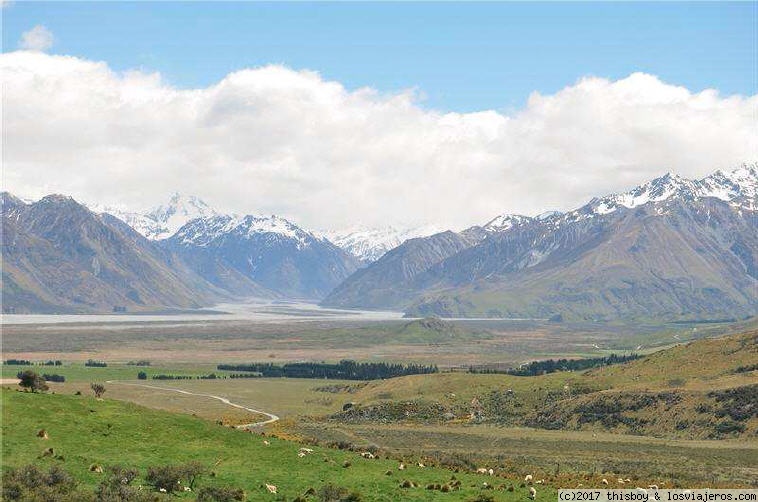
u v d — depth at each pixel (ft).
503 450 527.81
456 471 367.66
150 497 248.32
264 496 273.95
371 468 341.62
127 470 278.05
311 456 351.05
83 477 269.85
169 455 316.60
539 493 316.40
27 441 300.20
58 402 350.84
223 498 261.85
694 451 525.34
